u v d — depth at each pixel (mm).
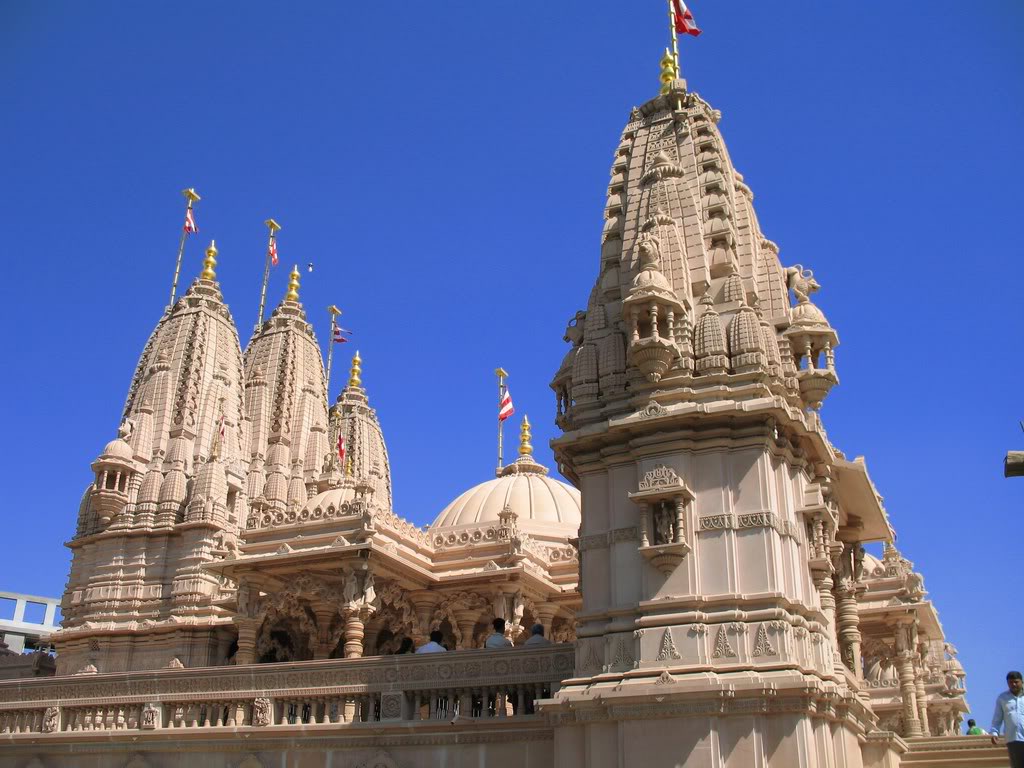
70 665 50219
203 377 59094
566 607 36688
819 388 24297
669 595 21234
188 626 47562
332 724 23484
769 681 19422
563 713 20953
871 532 29547
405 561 33531
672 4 30531
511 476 45375
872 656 39906
